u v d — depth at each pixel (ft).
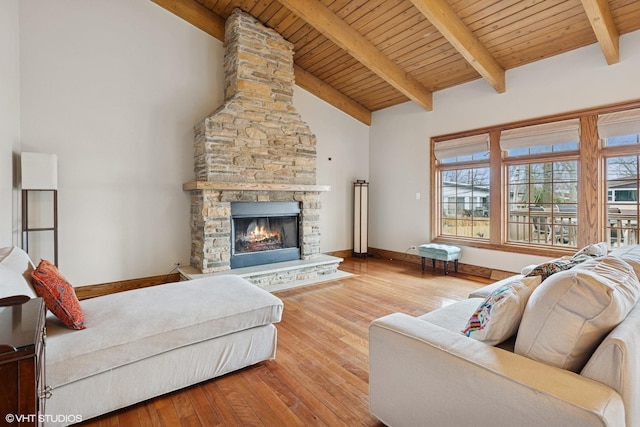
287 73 15.98
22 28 11.42
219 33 15.48
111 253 13.25
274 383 6.91
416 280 15.08
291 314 10.89
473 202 16.34
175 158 14.58
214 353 6.86
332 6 12.92
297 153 16.33
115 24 13.12
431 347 4.54
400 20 13.05
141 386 6.02
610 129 11.74
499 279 14.89
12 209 10.50
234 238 14.82
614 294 3.68
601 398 3.26
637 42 11.18
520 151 14.55
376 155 20.83
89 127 12.68
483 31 12.41
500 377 3.78
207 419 5.80
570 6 10.68
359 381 7.00
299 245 16.66
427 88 17.08
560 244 13.52
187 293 7.90
